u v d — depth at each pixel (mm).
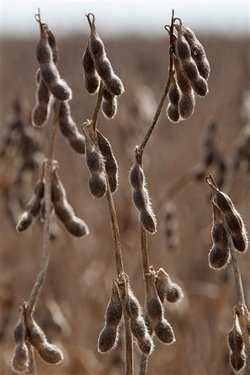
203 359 7898
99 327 8734
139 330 3484
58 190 4387
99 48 3641
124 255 8422
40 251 9258
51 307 7500
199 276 8938
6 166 7484
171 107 3713
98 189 3555
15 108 7586
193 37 3645
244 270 7453
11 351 7738
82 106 8438
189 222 9242
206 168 7375
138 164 3652
